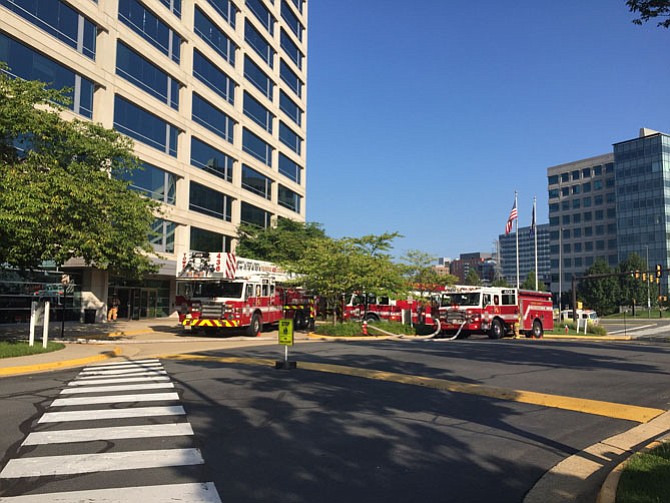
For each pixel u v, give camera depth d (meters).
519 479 5.52
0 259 17.88
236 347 19.97
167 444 6.58
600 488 5.18
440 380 11.26
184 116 38.00
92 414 8.13
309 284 28.66
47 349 16.55
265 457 6.10
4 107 16.23
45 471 5.55
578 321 41.53
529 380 11.43
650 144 107.19
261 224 51.59
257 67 50.75
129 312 36.16
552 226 127.06
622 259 108.81
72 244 17.78
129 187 32.75
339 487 5.19
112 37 31.00
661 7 7.74
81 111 29.12
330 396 9.58
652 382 11.27
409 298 32.31
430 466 5.87
